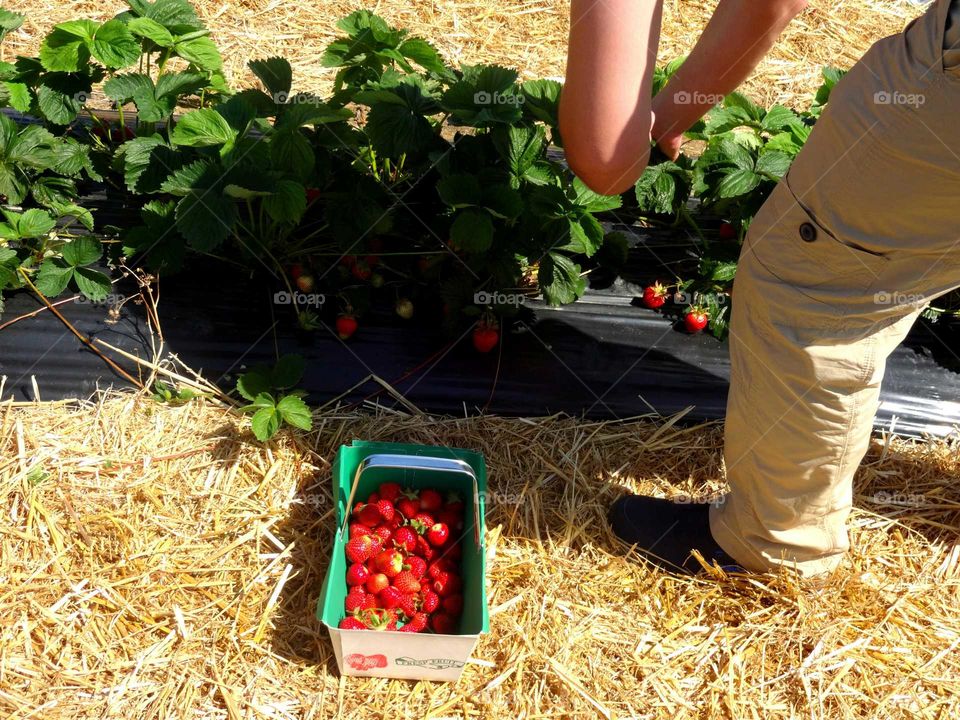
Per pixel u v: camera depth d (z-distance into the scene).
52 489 1.07
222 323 1.30
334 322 1.32
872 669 1.02
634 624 1.04
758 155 1.36
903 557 1.15
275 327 1.31
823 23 2.09
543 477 1.19
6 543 1.01
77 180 1.42
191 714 0.91
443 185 1.18
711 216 1.52
